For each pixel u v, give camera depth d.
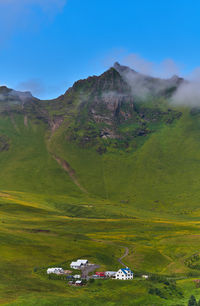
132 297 125.44
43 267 155.38
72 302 113.62
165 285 143.00
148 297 127.06
